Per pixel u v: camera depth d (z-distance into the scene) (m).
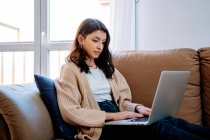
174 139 1.00
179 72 1.14
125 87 1.54
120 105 1.47
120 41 1.90
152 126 1.10
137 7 2.02
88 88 1.32
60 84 1.28
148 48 2.00
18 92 1.14
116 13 1.91
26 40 2.28
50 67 2.22
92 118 1.17
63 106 1.19
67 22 2.23
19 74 2.35
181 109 1.47
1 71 2.38
